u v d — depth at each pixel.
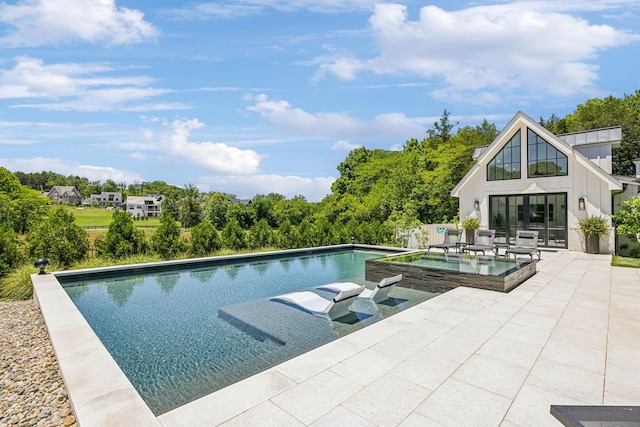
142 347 5.43
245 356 5.06
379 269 9.96
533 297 7.04
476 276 7.87
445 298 6.96
